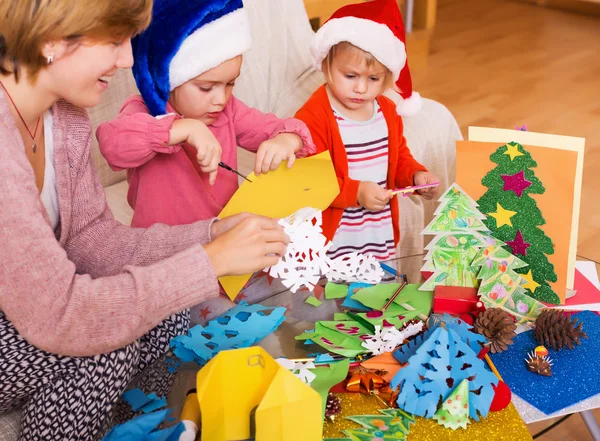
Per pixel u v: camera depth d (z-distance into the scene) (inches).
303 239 42.6
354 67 58.4
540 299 46.3
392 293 45.6
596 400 38.8
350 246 64.1
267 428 31.7
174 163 53.8
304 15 88.7
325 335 41.1
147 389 37.4
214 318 45.0
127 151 47.5
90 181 43.5
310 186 47.9
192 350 39.6
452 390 36.4
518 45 154.5
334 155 61.9
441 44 154.9
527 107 124.0
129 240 43.5
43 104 37.7
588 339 43.4
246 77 80.0
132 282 34.3
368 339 40.8
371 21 57.3
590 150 109.1
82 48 34.0
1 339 36.6
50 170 41.5
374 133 63.4
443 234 45.7
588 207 94.3
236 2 50.4
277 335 41.8
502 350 41.8
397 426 35.1
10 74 35.5
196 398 35.6
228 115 57.5
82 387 36.9
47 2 32.3
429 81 135.2
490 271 45.1
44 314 32.8
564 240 45.1
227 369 33.3
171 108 54.0
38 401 37.2
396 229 65.2
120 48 35.9
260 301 45.4
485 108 123.6
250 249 36.8
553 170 44.7
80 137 42.4
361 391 37.5
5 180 32.4
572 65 143.7
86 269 43.3
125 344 35.1
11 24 33.0
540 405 38.5
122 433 32.7
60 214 41.9
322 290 46.3
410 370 36.8
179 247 42.8
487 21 169.6
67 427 37.0
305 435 32.3
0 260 32.3
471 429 35.6
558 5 177.0
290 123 53.7
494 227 46.5
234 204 45.4
